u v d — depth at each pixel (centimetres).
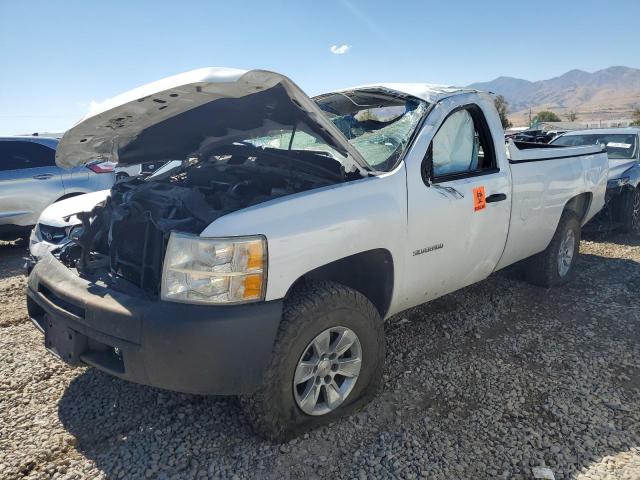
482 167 368
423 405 290
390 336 382
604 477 232
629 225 720
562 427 270
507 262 404
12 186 688
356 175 292
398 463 239
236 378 223
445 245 320
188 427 268
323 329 250
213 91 252
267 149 367
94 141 337
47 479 230
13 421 274
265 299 229
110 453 248
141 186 312
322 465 239
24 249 748
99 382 315
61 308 257
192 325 214
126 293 243
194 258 221
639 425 271
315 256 245
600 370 332
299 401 251
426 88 352
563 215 475
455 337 381
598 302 454
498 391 305
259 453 246
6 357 349
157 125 336
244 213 233
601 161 521
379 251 282
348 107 388
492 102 375
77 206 439
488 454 248
